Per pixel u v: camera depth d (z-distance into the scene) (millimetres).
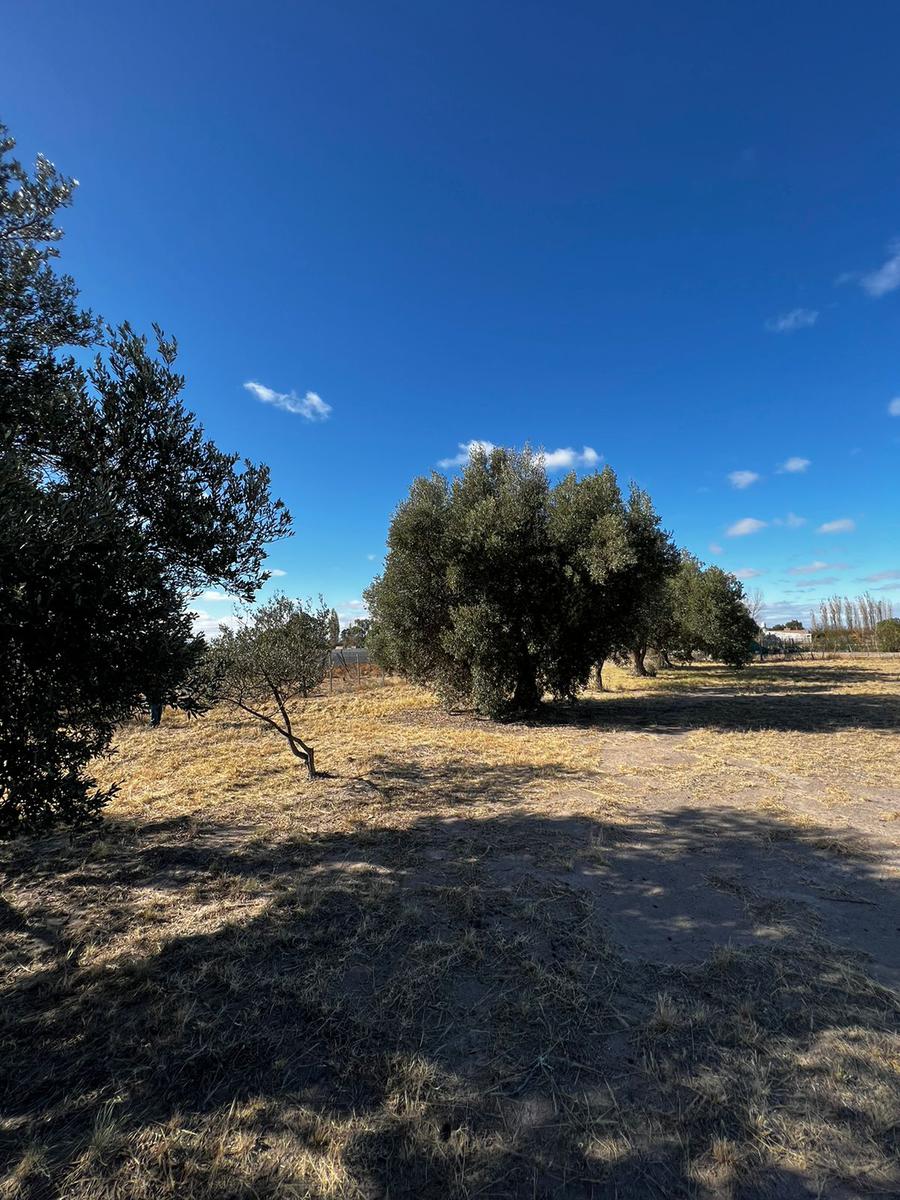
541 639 13484
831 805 6344
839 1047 2564
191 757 9797
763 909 3924
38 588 2350
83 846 5395
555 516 13281
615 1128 2164
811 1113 2205
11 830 2877
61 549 2354
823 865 4672
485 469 15031
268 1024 2801
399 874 4590
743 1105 2250
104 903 4219
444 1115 2240
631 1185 1935
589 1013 2840
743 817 5945
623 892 4219
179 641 2965
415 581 14195
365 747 10461
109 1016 2889
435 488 14820
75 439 3105
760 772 7965
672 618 28312
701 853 4961
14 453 2646
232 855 5109
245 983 3137
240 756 9828
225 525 3506
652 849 5074
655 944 3484
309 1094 2359
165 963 3361
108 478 3086
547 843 5242
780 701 16672
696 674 29734
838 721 12586
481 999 2977
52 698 2734
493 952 3416
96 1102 2342
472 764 8844
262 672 7707
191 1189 1954
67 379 3178
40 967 3391
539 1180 1957
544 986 3064
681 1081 2381
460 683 14711
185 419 3469
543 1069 2469
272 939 3592
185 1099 2346
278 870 4762
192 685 3305
